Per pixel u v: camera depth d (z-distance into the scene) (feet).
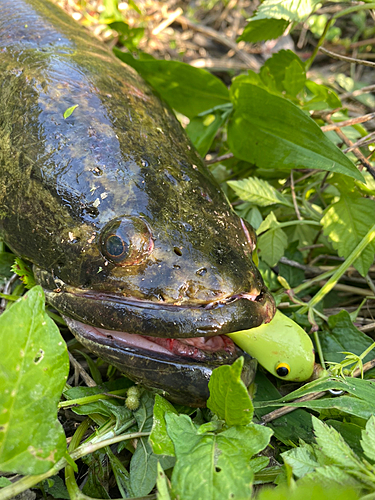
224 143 1.35
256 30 1.14
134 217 0.82
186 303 0.79
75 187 0.86
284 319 0.88
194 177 0.90
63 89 0.93
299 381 0.87
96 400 0.84
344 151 1.07
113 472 0.81
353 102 1.70
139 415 0.83
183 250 0.81
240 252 0.85
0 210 0.92
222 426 0.74
